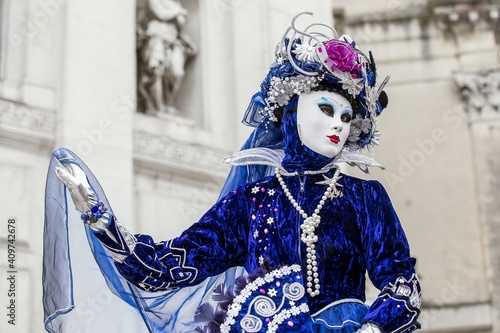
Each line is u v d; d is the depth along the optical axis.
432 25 12.31
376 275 3.35
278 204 3.48
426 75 12.22
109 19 8.23
